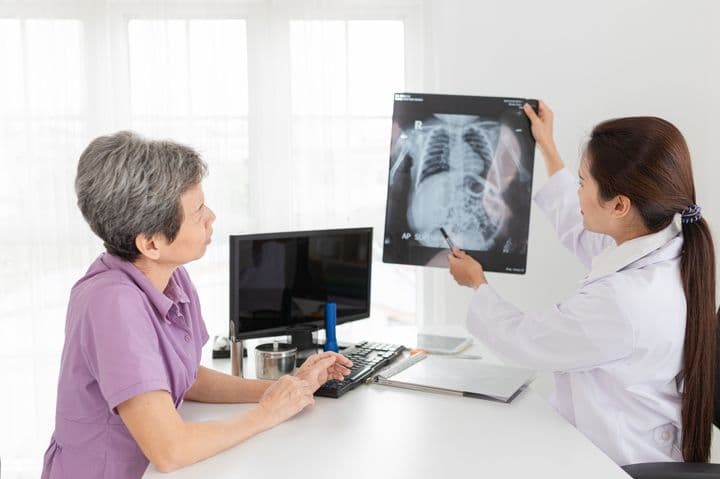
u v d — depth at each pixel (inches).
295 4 111.7
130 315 49.9
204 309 115.0
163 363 52.7
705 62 108.8
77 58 112.1
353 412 58.4
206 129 113.4
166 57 111.8
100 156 50.9
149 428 47.6
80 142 113.0
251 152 116.9
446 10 111.0
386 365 73.5
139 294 52.4
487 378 66.5
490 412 58.5
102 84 115.0
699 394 58.4
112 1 113.5
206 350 81.7
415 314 122.7
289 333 74.3
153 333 51.5
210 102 113.2
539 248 112.6
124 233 51.8
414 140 77.5
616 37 109.9
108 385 47.9
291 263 74.4
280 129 116.0
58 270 114.0
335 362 64.4
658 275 58.4
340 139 113.9
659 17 109.1
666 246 60.3
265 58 115.5
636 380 58.7
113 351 48.4
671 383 61.2
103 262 55.1
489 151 76.6
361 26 116.8
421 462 47.9
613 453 59.4
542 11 110.3
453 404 60.6
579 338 57.9
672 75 109.7
